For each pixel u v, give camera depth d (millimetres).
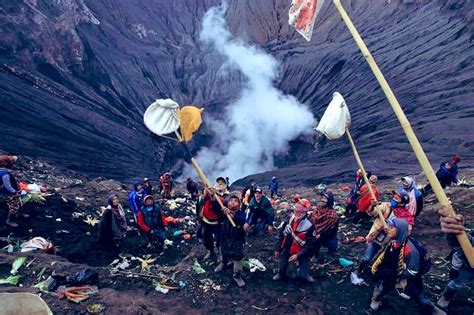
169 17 105438
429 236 9375
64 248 9578
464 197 11992
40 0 59094
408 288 5758
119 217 10016
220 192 7867
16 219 10297
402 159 30188
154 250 10141
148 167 47844
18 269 6746
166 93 79438
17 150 30781
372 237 6781
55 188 16672
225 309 6203
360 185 10789
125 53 79938
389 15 71500
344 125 6094
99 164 39188
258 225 10031
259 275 7430
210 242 7895
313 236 6637
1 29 48344
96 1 89562
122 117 57344
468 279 5430
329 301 6348
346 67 65938
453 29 49625
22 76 45531
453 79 39906
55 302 5523
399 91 45125
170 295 6633
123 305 5629
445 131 30719
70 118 44000
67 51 57469
